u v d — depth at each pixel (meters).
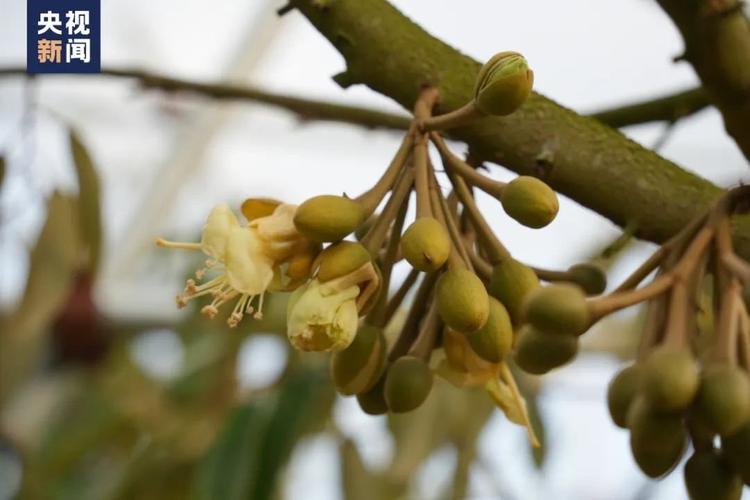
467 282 0.73
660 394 0.67
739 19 0.80
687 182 0.80
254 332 1.43
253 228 0.74
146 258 3.12
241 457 1.13
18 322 1.15
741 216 0.78
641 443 0.68
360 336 0.75
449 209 0.77
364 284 0.73
